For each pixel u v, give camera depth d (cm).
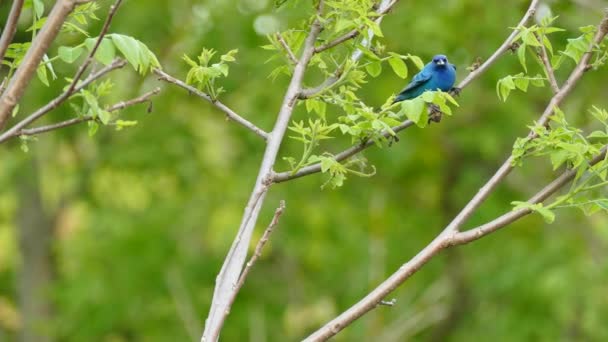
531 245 1659
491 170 1742
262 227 1653
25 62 470
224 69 595
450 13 1545
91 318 1620
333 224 1705
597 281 1480
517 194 1691
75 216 1923
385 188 1731
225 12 1614
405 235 1767
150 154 1688
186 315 1491
